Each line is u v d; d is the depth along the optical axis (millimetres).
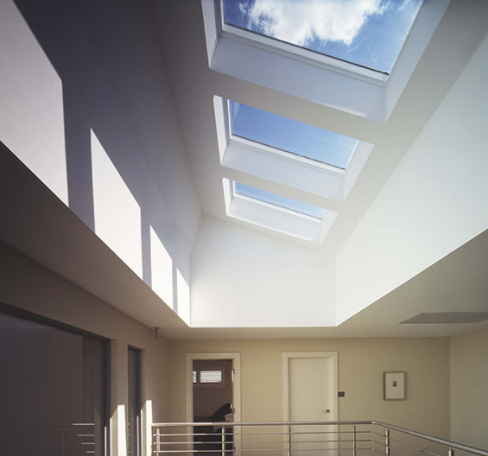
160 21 2455
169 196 3975
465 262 2756
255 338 7879
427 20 2340
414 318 5582
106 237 2197
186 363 7832
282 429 7730
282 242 6164
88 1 1744
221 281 6070
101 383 4355
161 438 6957
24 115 1312
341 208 4457
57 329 3195
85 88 1849
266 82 3021
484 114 2162
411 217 3156
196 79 3029
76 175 1762
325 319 6012
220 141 3982
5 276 2312
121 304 4230
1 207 1693
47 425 2830
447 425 7879
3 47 1190
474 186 2262
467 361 7480
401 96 2742
